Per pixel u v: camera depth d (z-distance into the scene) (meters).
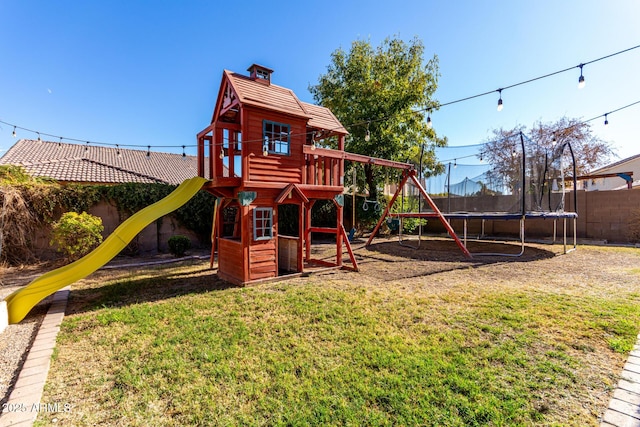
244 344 3.34
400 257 9.07
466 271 6.96
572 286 5.51
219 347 3.26
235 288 5.71
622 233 11.48
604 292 5.08
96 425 2.12
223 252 6.79
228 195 6.39
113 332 3.71
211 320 4.04
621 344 3.17
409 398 2.36
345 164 14.51
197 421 2.16
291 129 6.75
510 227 14.08
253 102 6.01
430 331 3.60
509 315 4.05
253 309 4.48
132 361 2.99
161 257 9.71
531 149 10.25
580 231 12.42
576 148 21.42
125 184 10.28
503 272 6.80
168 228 10.96
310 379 2.64
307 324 3.87
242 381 2.63
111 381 2.67
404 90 13.60
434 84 15.08
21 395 2.44
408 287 5.61
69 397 2.44
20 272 7.71
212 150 6.38
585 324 3.71
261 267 6.19
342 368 2.80
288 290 5.48
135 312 4.38
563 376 2.63
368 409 2.25
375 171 14.26
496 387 2.48
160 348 3.25
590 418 2.11
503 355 2.99
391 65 14.07
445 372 2.71
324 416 2.18
